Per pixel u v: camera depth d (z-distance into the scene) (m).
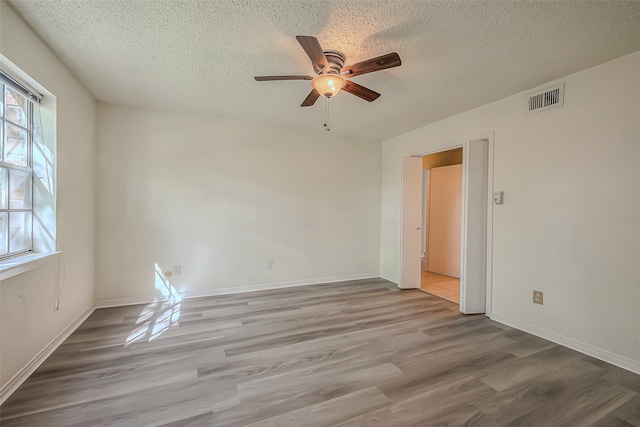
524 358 2.11
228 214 3.60
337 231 4.31
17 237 1.94
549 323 2.43
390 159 4.46
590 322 2.18
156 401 1.59
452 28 1.74
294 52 2.04
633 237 1.97
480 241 2.98
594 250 2.16
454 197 4.77
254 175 3.73
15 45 1.64
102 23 1.73
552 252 2.42
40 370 1.87
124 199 3.12
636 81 1.96
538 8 1.55
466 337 2.46
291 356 2.11
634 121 1.96
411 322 2.78
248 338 2.39
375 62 1.76
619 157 2.04
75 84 2.45
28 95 1.93
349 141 4.36
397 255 4.29
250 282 3.75
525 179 2.61
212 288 3.54
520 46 1.92
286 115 3.40
